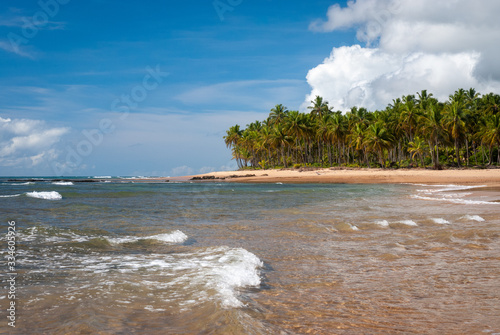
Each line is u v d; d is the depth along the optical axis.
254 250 7.33
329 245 7.84
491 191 24.95
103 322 3.41
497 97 70.25
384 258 6.63
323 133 78.94
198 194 25.38
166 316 3.63
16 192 27.12
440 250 7.26
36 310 3.69
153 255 6.67
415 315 3.86
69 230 9.04
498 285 4.96
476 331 3.42
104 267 5.68
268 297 4.42
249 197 22.42
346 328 3.48
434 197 20.50
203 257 6.47
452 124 61.31
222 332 3.22
